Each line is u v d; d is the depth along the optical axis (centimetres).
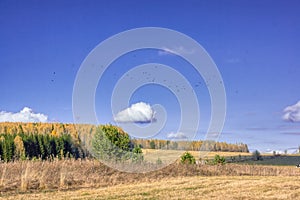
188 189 1396
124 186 1471
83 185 1479
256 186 1466
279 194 1289
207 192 1332
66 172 1623
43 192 1327
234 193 1312
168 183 1556
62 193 1306
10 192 1305
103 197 1228
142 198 1209
